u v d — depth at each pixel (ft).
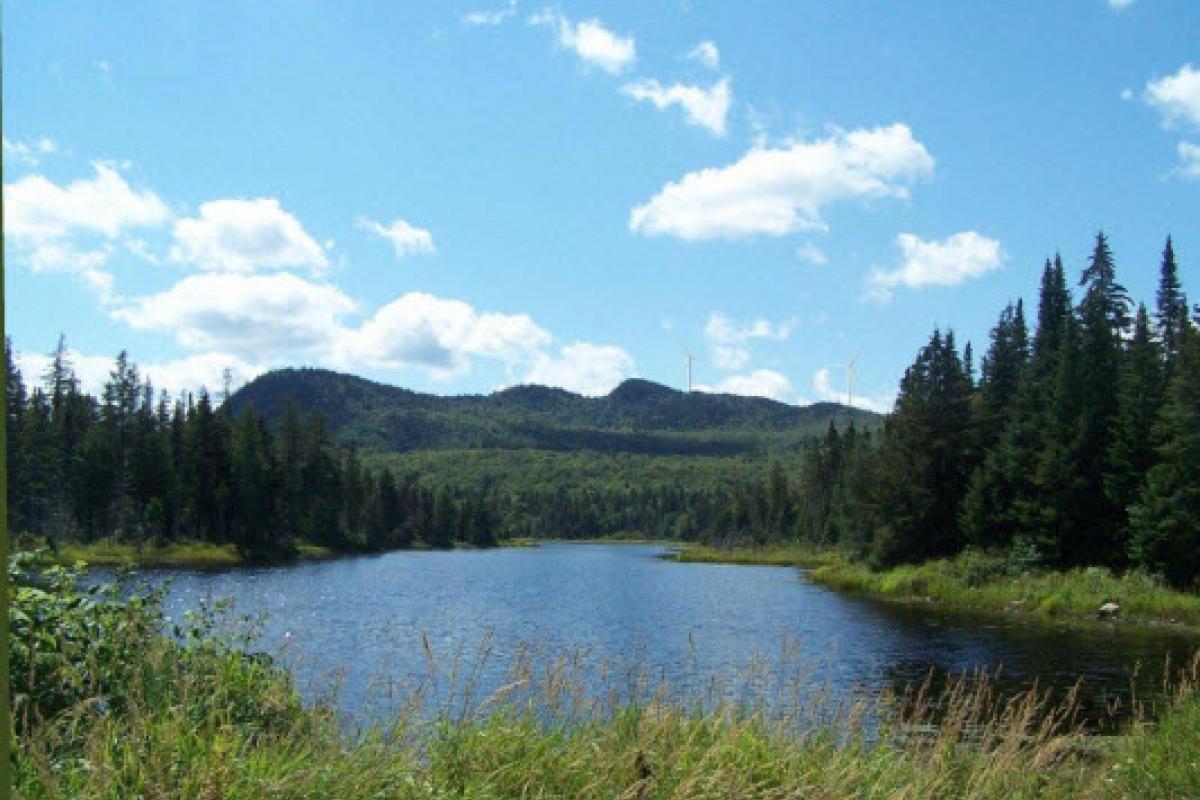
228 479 295.07
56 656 19.79
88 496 256.32
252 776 16.76
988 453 198.08
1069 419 178.40
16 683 19.08
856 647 93.66
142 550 244.83
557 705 23.98
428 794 18.48
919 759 25.53
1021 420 195.42
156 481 273.95
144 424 301.02
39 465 241.76
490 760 20.63
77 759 16.90
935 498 206.18
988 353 241.35
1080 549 170.91
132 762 16.35
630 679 28.60
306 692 26.25
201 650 22.31
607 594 165.48
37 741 16.37
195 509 281.33
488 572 241.76
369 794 17.87
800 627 111.45
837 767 23.36
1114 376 185.68
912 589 169.89
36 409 273.13
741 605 144.46
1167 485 148.25
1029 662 83.35
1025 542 175.22
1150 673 76.28
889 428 247.70
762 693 29.99
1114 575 157.69
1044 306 245.45
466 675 51.65
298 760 17.90
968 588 161.48
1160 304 224.33
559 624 108.78
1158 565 147.23
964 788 24.79
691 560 336.29
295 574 208.95
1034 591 146.82
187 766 16.80
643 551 469.57
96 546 240.53
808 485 381.40
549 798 19.62
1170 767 27.45
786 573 248.11
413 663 60.34
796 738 24.97
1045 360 214.28
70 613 21.29
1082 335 206.39
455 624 104.73
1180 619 124.36
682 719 25.16
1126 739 32.35
